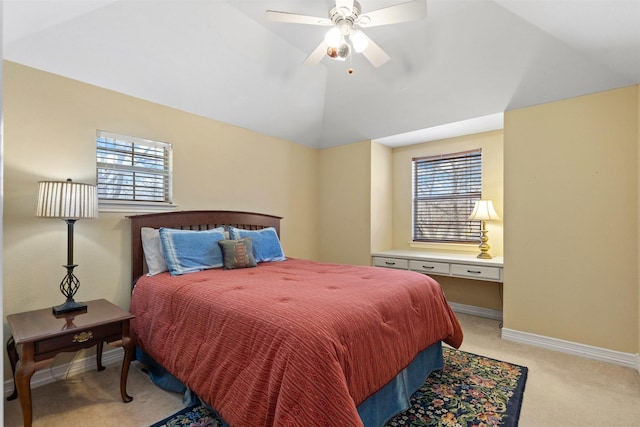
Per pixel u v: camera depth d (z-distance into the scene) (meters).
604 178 2.56
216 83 2.95
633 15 1.86
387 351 1.68
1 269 0.73
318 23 2.02
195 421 1.80
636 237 2.44
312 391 1.29
